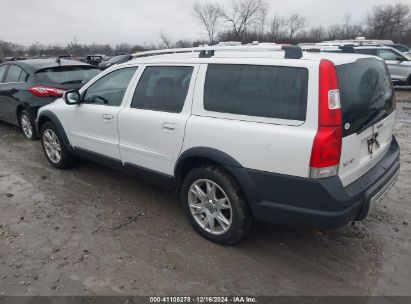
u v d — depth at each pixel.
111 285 2.85
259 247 3.36
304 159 2.63
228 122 3.02
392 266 3.07
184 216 3.94
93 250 3.30
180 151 3.40
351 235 3.54
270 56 2.92
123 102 4.03
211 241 3.43
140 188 4.66
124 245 3.38
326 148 2.56
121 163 4.18
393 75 14.05
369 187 2.92
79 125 4.65
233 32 50.28
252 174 2.91
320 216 2.71
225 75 3.11
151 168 3.80
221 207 3.26
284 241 3.46
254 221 3.62
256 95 2.90
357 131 2.80
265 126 2.82
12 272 3.00
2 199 4.36
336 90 2.58
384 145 3.46
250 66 2.96
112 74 4.26
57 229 3.66
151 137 3.67
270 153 2.78
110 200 4.32
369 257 3.20
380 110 3.20
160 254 3.25
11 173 5.23
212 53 3.33
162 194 4.48
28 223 3.79
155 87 3.71
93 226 3.72
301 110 2.66
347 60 2.83
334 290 2.80
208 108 3.20
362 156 3.00
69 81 6.90
